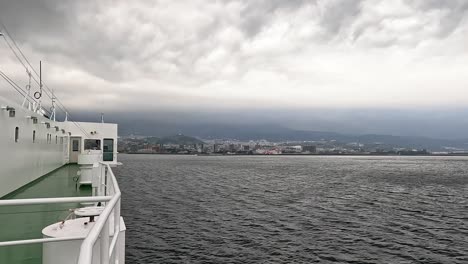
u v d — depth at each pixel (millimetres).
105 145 22297
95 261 3193
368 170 110312
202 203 37625
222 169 109688
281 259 19203
